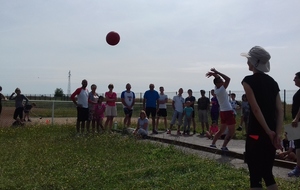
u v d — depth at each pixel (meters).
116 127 10.24
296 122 4.32
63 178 4.36
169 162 4.93
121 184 4.06
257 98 2.64
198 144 7.18
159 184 3.97
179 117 9.82
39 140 7.65
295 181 4.02
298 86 4.53
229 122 6.03
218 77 6.08
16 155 5.93
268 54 2.76
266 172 2.61
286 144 5.53
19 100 11.27
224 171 4.37
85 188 4.02
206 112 9.67
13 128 9.85
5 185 4.14
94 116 8.99
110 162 5.21
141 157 5.52
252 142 2.61
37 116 16.28
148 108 9.71
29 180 4.33
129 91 9.80
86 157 5.61
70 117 16.34
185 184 3.88
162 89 10.62
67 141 7.37
